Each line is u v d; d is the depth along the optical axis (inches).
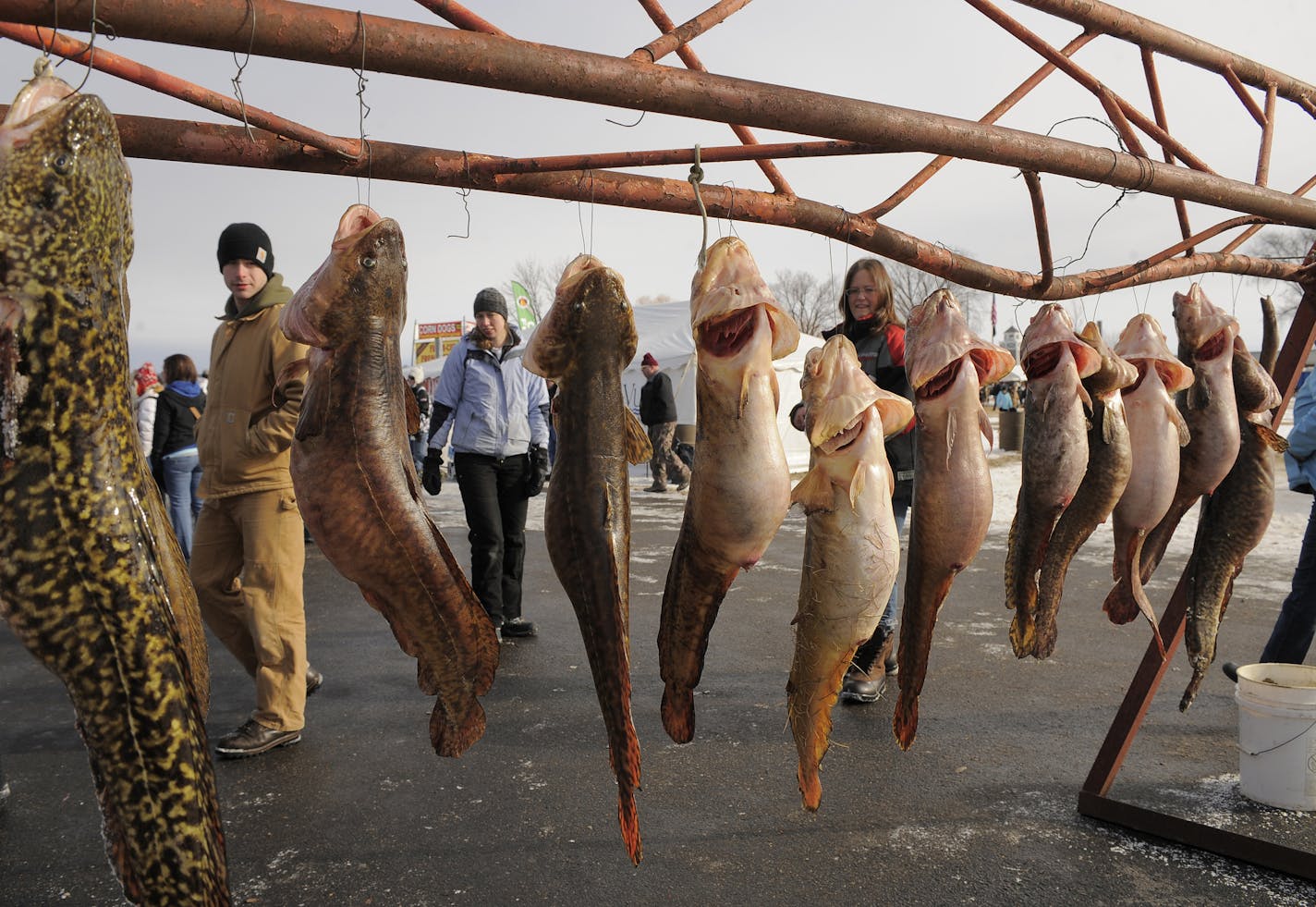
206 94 65.8
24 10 50.1
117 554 57.3
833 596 88.4
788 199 93.4
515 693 200.1
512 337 242.7
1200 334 123.1
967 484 91.0
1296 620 176.7
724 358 77.8
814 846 130.3
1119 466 108.4
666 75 67.9
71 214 55.5
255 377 154.9
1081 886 119.1
